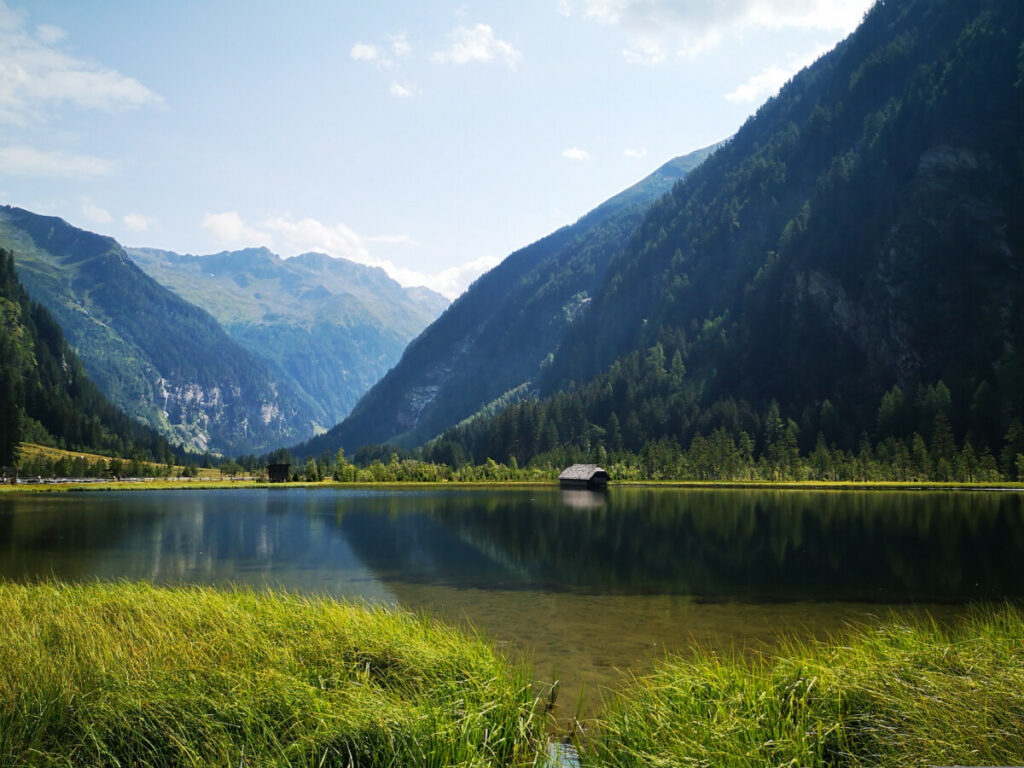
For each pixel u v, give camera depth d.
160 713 10.33
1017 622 15.45
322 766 9.16
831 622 20.92
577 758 10.23
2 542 41.72
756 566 32.56
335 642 13.56
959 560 34.06
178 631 14.55
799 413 174.75
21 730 9.76
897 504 70.06
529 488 120.81
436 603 23.97
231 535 45.81
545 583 28.08
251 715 10.21
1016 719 9.10
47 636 14.25
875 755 8.96
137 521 55.94
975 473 114.75
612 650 17.44
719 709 10.11
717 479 137.50
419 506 73.81
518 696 11.94
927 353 171.12
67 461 142.25
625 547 39.62
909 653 12.23
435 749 9.41
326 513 64.75
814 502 74.25
